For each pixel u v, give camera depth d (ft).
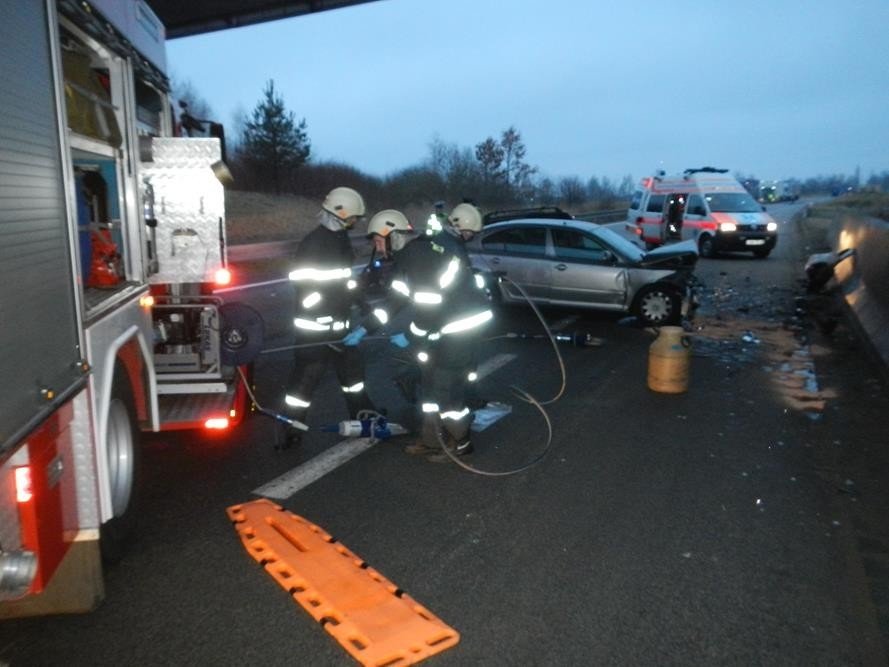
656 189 79.87
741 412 22.41
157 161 18.25
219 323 17.87
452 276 16.94
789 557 13.35
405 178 159.12
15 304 8.18
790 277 56.34
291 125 145.48
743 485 16.71
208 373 17.94
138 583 12.16
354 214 17.94
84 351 10.50
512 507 15.38
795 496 16.14
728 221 69.36
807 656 10.48
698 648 10.62
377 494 15.99
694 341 33.01
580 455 18.52
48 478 9.18
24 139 8.61
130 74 14.87
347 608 11.39
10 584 8.18
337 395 23.80
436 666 10.12
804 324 37.27
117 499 12.93
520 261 37.58
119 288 13.50
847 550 13.65
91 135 12.30
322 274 17.79
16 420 8.09
